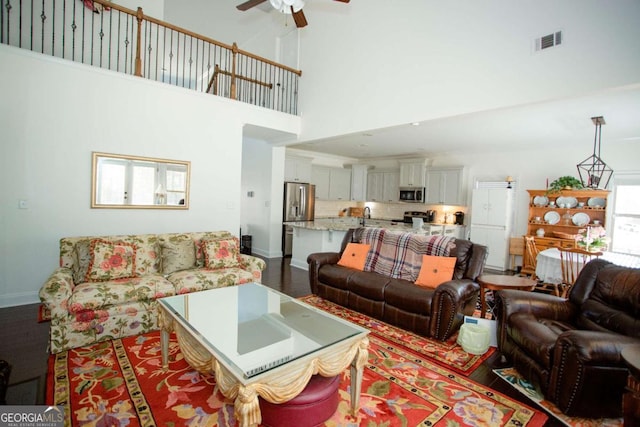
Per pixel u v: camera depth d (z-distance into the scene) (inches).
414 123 165.8
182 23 260.8
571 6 114.7
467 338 109.7
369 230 170.1
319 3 212.4
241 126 201.3
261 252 277.1
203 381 87.8
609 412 75.3
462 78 143.6
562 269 151.3
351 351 75.0
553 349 80.3
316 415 68.6
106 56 184.4
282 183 274.5
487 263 266.7
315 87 218.7
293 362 63.7
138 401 78.5
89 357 99.0
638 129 190.7
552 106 150.0
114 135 157.6
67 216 148.1
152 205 170.1
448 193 301.9
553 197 245.3
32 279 142.2
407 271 145.0
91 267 122.3
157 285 121.5
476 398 84.6
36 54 137.2
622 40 104.4
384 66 175.9
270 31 253.9
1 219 134.7
